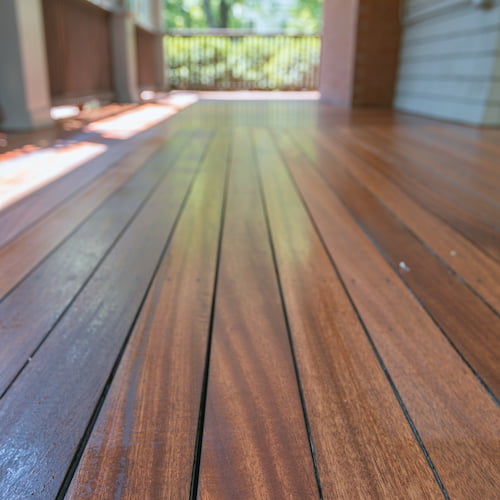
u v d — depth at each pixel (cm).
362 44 647
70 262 125
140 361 84
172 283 114
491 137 379
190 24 1669
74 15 485
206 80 976
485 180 229
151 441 66
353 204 184
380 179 227
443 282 118
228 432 68
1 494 58
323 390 78
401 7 632
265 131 391
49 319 97
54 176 218
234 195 193
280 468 62
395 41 647
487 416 73
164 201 182
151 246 137
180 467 62
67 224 154
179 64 962
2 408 72
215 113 531
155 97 780
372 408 74
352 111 602
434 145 334
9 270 119
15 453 64
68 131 369
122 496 58
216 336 92
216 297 108
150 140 331
